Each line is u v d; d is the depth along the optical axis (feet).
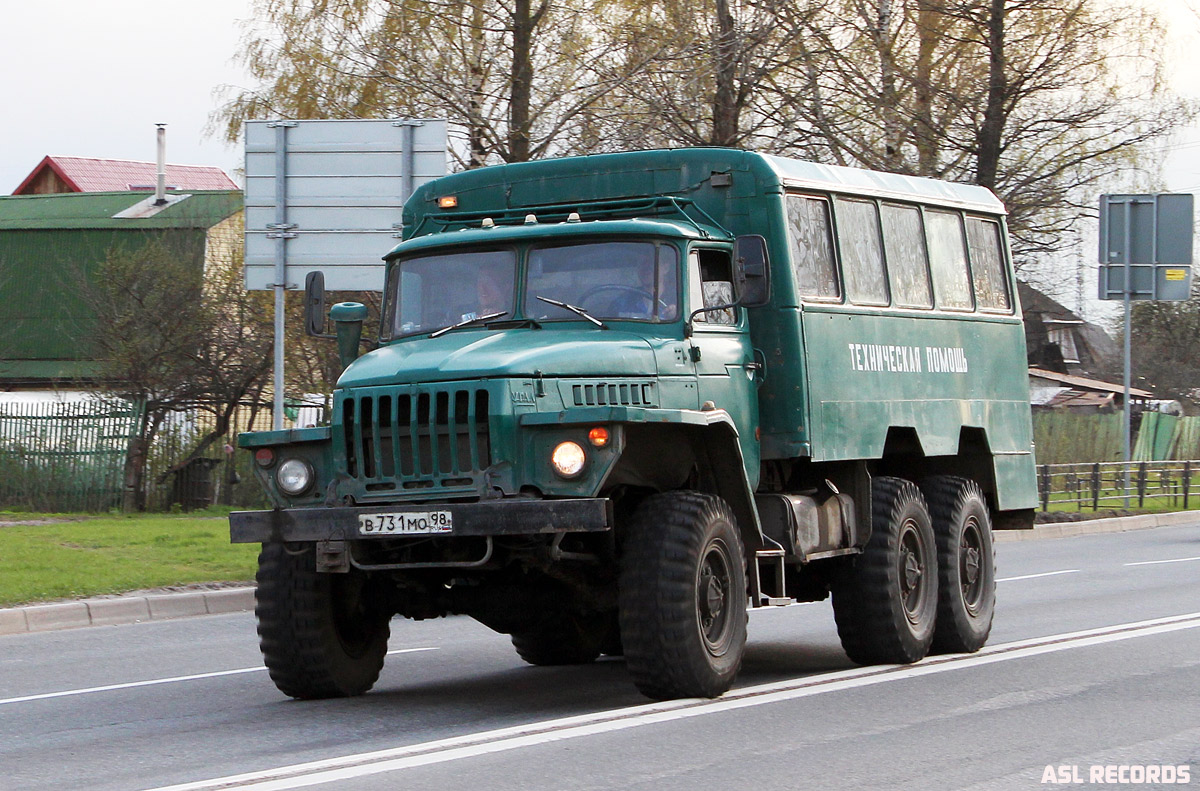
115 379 166.81
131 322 166.09
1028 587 105.19
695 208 62.23
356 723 52.16
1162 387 348.38
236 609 96.63
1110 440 222.28
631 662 51.90
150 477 161.27
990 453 77.00
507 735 47.34
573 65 149.38
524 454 50.14
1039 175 176.86
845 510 65.16
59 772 44.88
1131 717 51.11
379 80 150.61
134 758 46.80
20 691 63.21
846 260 66.64
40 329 263.70
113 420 159.02
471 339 55.21
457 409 50.72
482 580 56.18
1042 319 243.40
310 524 51.57
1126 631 75.15
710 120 156.66
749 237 56.75
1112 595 96.99
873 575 64.59
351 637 58.44
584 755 44.24
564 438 49.75
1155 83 176.76
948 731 48.42
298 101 159.22
